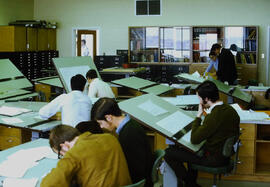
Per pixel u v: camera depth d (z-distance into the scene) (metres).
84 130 2.61
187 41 10.23
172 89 6.30
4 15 10.07
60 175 1.95
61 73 5.04
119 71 8.96
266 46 10.09
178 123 3.40
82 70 5.54
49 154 2.90
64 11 11.48
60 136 2.20
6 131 4.61
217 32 10.12
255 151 4.30
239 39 9.89
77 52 11.58
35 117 4.32
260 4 10.05
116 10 11.06
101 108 2.56
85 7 11.30
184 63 10.16
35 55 10.22
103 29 11.22
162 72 10.27
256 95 6.44
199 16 10.45
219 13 10.30
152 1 10.73
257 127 4.63
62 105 3.92
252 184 4.23
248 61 9.88
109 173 2.08
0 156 2.83
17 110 4.64
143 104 3.51
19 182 2.34
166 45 10.39
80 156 2.04
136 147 2.44
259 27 10.09
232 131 3.18
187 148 3.03
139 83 5.96
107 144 2.16
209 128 3.09
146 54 10.57
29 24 10.00
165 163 3.61
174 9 10.60
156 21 10.77
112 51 11.20
